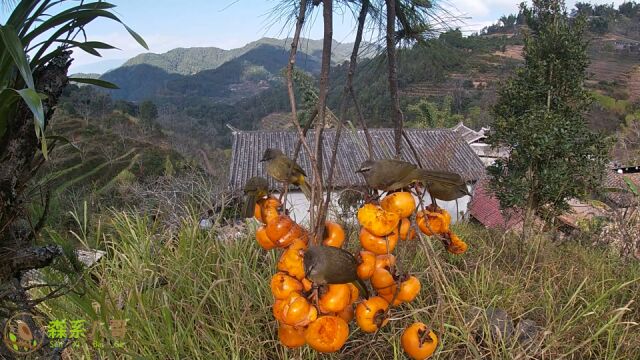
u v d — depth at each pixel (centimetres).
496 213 1262
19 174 151
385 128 1631
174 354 210
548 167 826
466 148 1677
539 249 409
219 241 318
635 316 305
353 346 234
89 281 225
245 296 247
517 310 278
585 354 251
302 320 123
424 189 153
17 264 149
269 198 166
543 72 880
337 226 149
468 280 307
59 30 153
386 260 141
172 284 265
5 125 146
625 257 529
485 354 229
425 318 247
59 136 162
